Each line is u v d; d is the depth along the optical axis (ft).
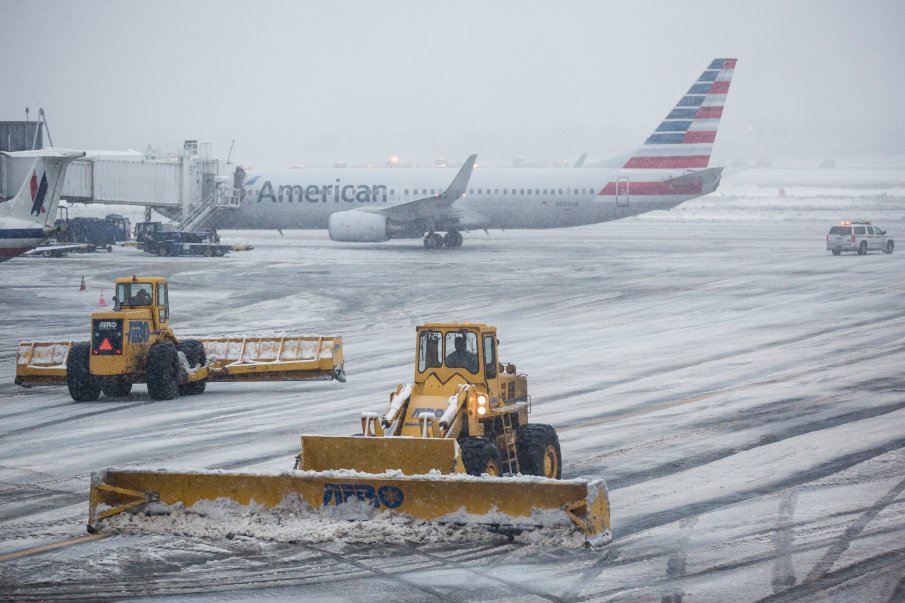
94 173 643.45
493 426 150.00
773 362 285.84
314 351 259.80
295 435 199.00
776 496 148.77
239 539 125.80
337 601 106.32
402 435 139.64
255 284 511.40
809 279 524.52
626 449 182.19
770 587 110.01
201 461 176.35
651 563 118.21
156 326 251.39
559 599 106.52
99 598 107.76
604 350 315.17
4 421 219.20
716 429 198.80
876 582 111.24
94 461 177.78
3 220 404.16
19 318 397.39
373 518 128.06
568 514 120.78
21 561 120.37
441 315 405.18
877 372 264.52
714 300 441.68
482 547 123.03
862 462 169.07
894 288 475.72
